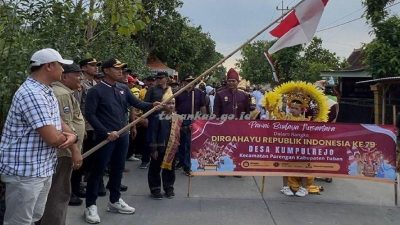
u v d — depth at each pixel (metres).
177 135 6.58
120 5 7.01
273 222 5.69
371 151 6.85
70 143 3.77
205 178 8.19
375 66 14.84
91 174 5.42
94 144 5.68
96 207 5.53
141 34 26.23
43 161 3.66
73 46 6.40
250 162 6.95
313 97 7.19
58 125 3.77
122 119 5.55
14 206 3.65
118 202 5.83
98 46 8.93
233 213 6.02
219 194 7.01
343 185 7.83
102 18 7.55
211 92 14.09
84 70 6.52
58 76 3.72
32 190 3.62
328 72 19.98
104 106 5.37
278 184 7.79
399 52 14.66
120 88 5.66
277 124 6.93
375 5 14.79
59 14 6.12
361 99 18.39
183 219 5.70
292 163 6.95
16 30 4.88
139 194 6.88
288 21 6.25
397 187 7.32
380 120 14.72
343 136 6.90
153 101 7.15
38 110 3.50
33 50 4.88
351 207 6.47
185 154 8.62
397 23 14.80
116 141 5.57
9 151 3.58
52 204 4.51
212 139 6.89
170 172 6.70
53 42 5.91
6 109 4.62
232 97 8.41
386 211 6.32
